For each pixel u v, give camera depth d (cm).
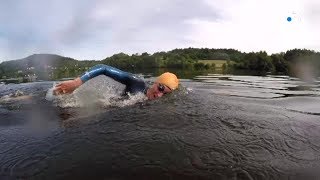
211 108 536
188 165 325
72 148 362
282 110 588
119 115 488
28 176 308
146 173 310
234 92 887
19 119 502
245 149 363
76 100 623
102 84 757
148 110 516
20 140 397
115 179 300
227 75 1855
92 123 450
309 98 791
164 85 655
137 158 337
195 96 664
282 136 408
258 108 579
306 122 486
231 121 459
